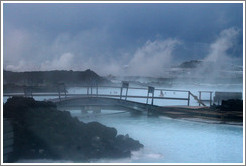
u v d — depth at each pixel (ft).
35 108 66.33
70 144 57.93
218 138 74.28
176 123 97.19
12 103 65.26
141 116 113.39
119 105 115.96
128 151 58.39
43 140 58.08
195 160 57.88
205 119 101.55
